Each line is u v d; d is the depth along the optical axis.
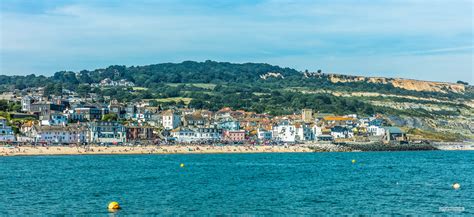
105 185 187.25
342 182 199.12
